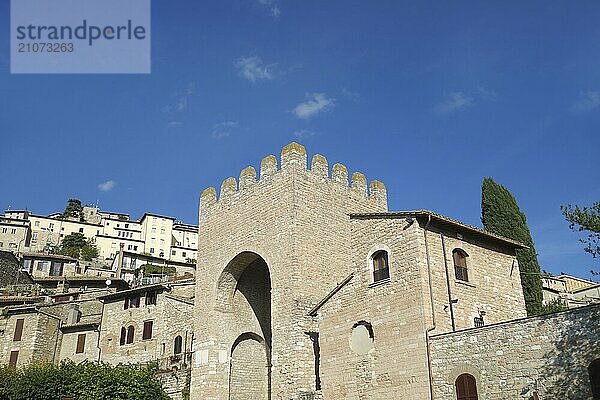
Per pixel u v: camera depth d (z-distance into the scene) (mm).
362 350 29312
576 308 22266
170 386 44000
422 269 28047
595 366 21344
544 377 22500
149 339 54844
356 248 31266
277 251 36844
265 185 39469
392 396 27203
